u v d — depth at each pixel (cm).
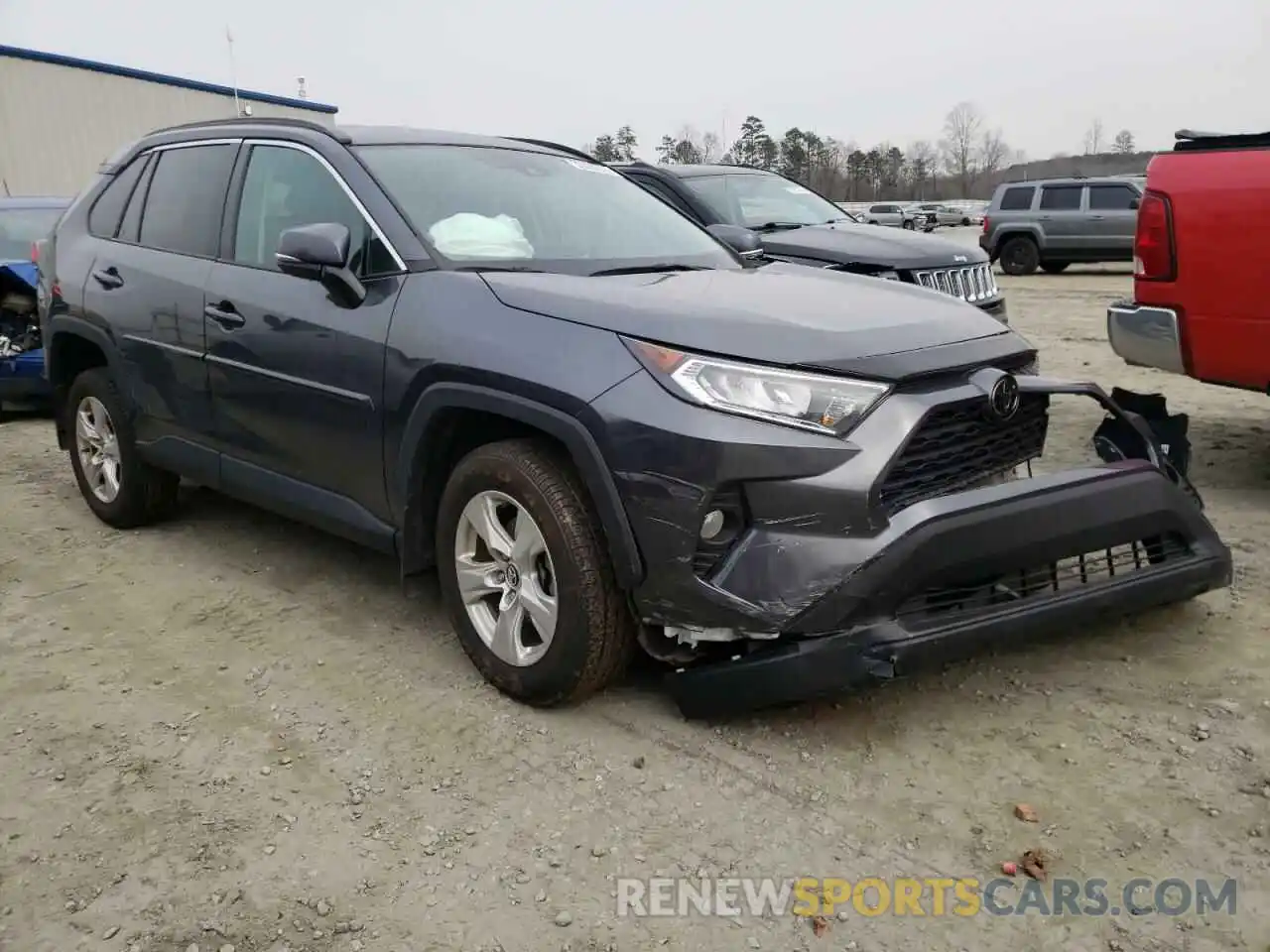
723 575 271
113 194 491
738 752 294
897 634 271
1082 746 293
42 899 240
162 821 269
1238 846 250
